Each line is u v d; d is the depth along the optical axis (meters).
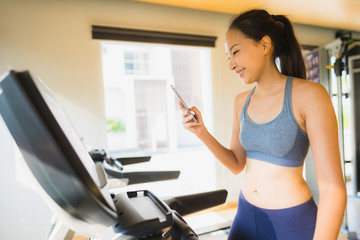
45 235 2.38
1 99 0.32
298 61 0.83
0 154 2.24
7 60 2.27
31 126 0.31
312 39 3.56
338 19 3.03
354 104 3.23
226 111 3.14
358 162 3.25
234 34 0.77
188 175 4.80
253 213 0.80
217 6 2.60
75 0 2.47
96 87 2.56
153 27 2.76
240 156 0.97
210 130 3.20
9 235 2.30
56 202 0.35
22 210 2.32
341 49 2.50
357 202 2.99
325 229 0.57
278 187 0.74
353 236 2.13
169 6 2.84
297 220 0.71
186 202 0.84
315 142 0.63
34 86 0.32
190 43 2.91
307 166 2.56
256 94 0.83
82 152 0.48
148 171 1.32
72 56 2.47
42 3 2.36
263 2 2.49
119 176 1.30
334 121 0.63
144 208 0.49
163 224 0.42
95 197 0.34
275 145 0.73
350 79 3.21
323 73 3.06
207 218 2.77
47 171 0.33
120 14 2.63
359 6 2.62
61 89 2.44
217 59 3.09
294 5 2.58
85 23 2.50
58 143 0.32
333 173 0.59
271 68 0.79
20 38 2.30
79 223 0.38
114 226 0.42
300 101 0.69
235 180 3.14
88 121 2.53
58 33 2.41
